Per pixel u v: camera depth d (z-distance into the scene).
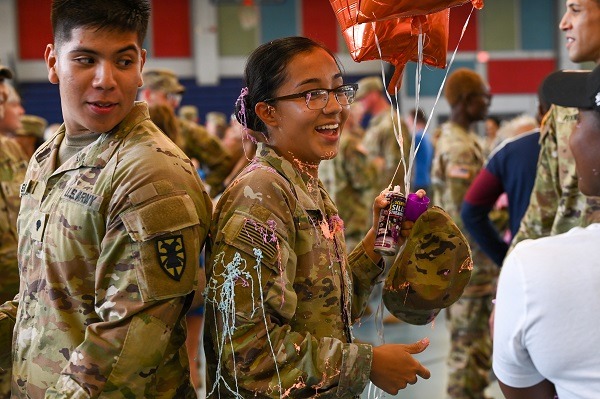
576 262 1.42
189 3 15.52
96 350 1.70
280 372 1.74
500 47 15.88
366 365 1.75
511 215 3.44
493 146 7.70
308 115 1.86
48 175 1.93
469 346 3.97
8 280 3.00
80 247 1.79
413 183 9.52
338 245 1.92
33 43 15.18
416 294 2.00
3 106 3.31
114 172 1.78
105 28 1.80
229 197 1.83
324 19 15.83
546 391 1.52
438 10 1.83
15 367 1.93
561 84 1.62
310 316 1.84
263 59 1.89
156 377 1.81
